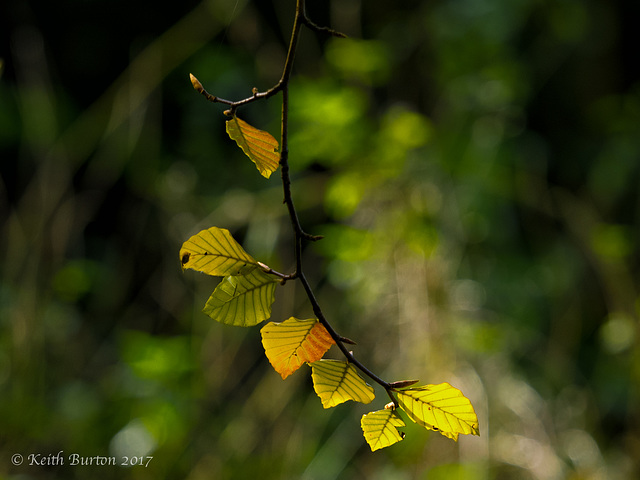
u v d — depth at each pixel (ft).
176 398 18.97
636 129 28.45
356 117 18.56
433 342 19.20
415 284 19.65
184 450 19.15
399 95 24.88
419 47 25.58
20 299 20.16
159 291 23.57
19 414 18.70
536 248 27.17
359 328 20.40
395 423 7.91
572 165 30.73
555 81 31.65
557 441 20.27
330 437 19.80
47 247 21.56
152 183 23.99
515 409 19.80
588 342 26.63
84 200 24.35
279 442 19.34
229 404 21.04
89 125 24.17
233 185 24.89
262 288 7.86
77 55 29.17
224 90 24.79
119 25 29.35
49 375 20.62
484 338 19.84
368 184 19.19
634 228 27.20
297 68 23.79
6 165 27.17
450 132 23.32
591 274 26.21
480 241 23.09
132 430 18.29
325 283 22.49
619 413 23.12
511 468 18.43
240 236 24.85
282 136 7.86
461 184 22.50
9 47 26.43
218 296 7.84
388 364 19.70
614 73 32.55
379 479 18.57
